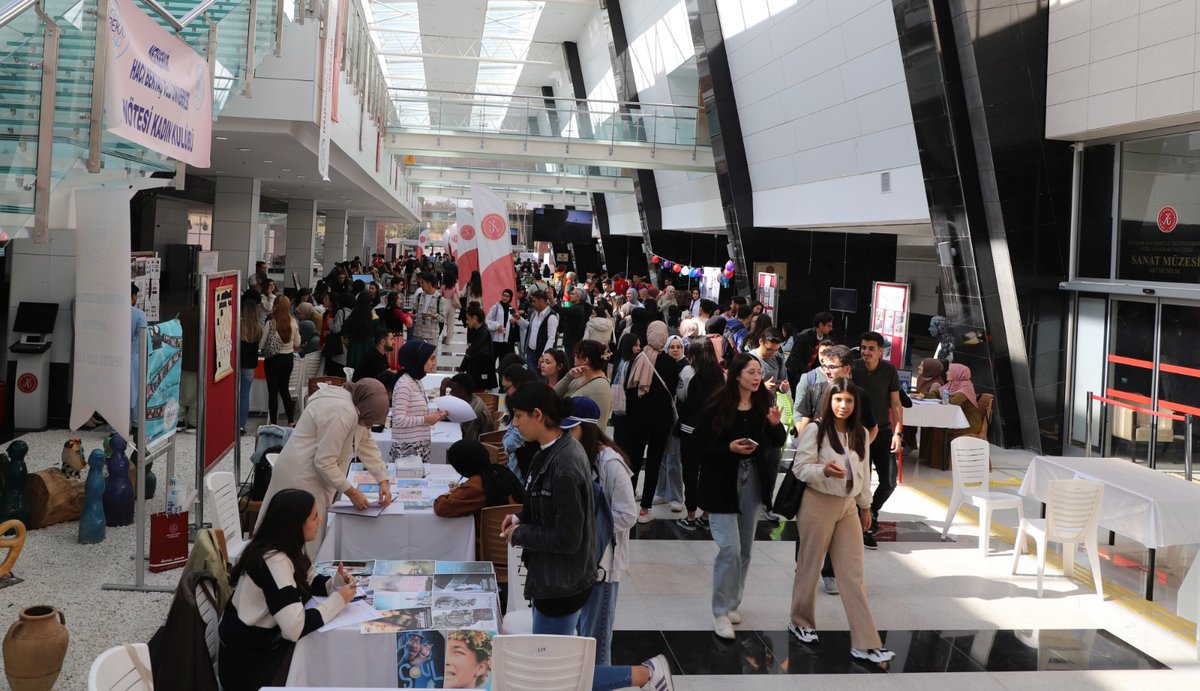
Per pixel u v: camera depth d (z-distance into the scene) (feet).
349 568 16.15
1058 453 45.42
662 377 28.43
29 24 15.88
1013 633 20.56
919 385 39.60
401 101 82.53
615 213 139.44
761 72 69.56
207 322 23.49
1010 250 44.19
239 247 71.41
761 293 74.79
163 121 21.83
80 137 18.22
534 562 14.12
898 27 46.03
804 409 27.17
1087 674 18.49
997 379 45.85
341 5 48.60
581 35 125.18
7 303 37.45
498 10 113.50
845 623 20.79
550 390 13.94
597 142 84.33
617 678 14.65
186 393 38.24
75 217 19.84
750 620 20.84
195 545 15.56
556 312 50.83
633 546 26.35
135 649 11.44
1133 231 41.27
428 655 13.57
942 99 44.55
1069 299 45.19
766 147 73.26
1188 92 35.40
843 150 60.64
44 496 25.13
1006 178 43.83
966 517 30.91
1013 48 43.24
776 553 26.27
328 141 40.91
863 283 79.25
